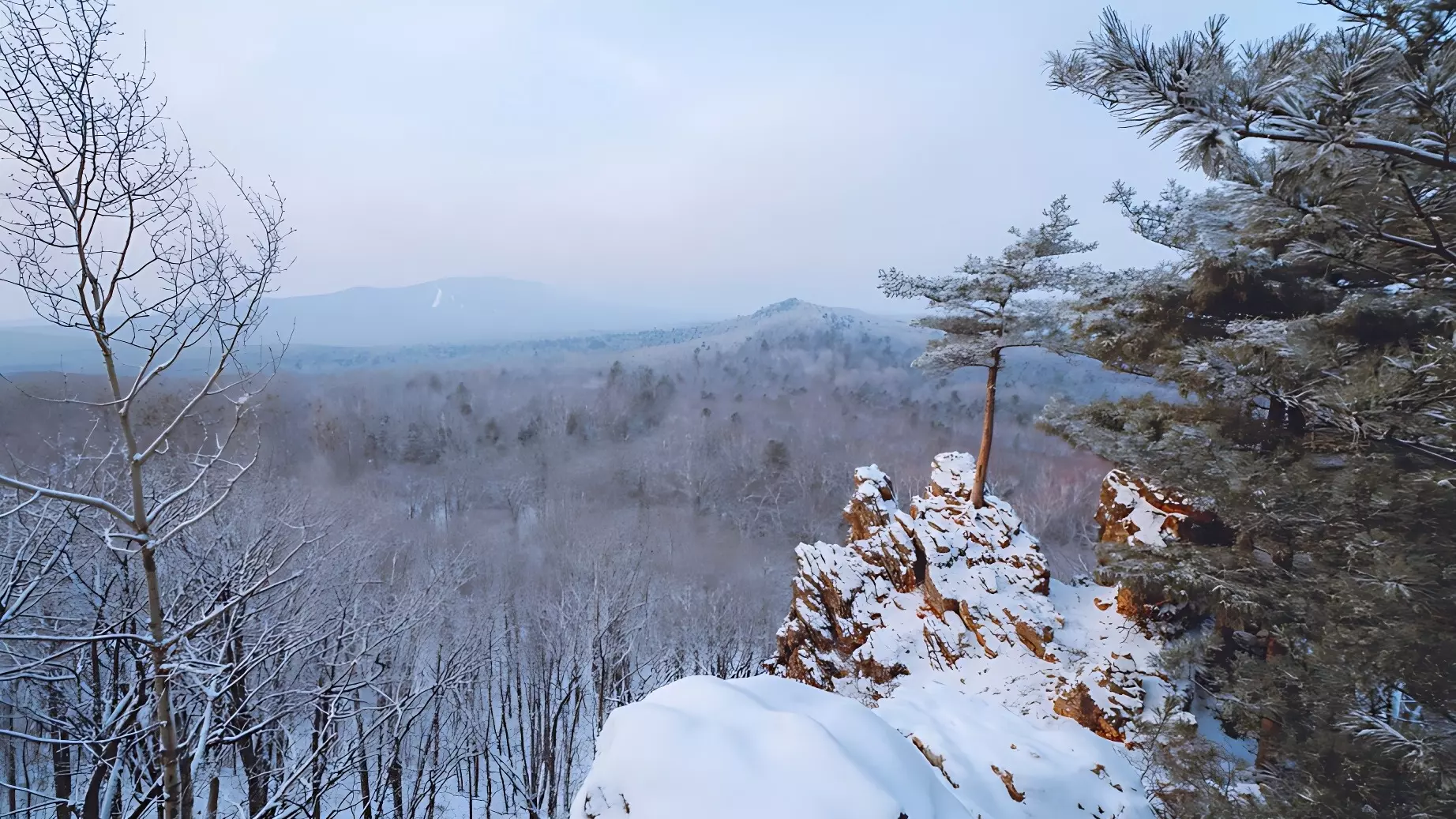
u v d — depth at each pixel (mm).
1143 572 12320
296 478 41969
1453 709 6863
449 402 104812
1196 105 3578
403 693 19844
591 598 27891
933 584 18000
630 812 3969
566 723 26234
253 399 8273
